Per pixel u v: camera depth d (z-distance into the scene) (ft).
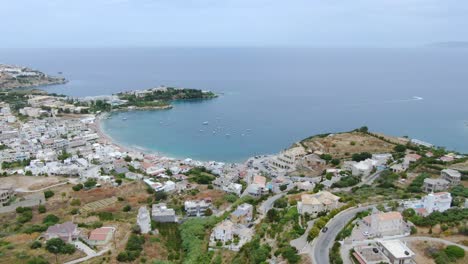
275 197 607.78
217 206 592.60
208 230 499.51
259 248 391.45
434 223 403.34
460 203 476.13
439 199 446.60
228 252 428.56
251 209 533.55
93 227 481.05
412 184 591.37
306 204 473.67
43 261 385.70
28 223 496.64
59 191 622.95
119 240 450.71
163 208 545.85
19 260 387.34
